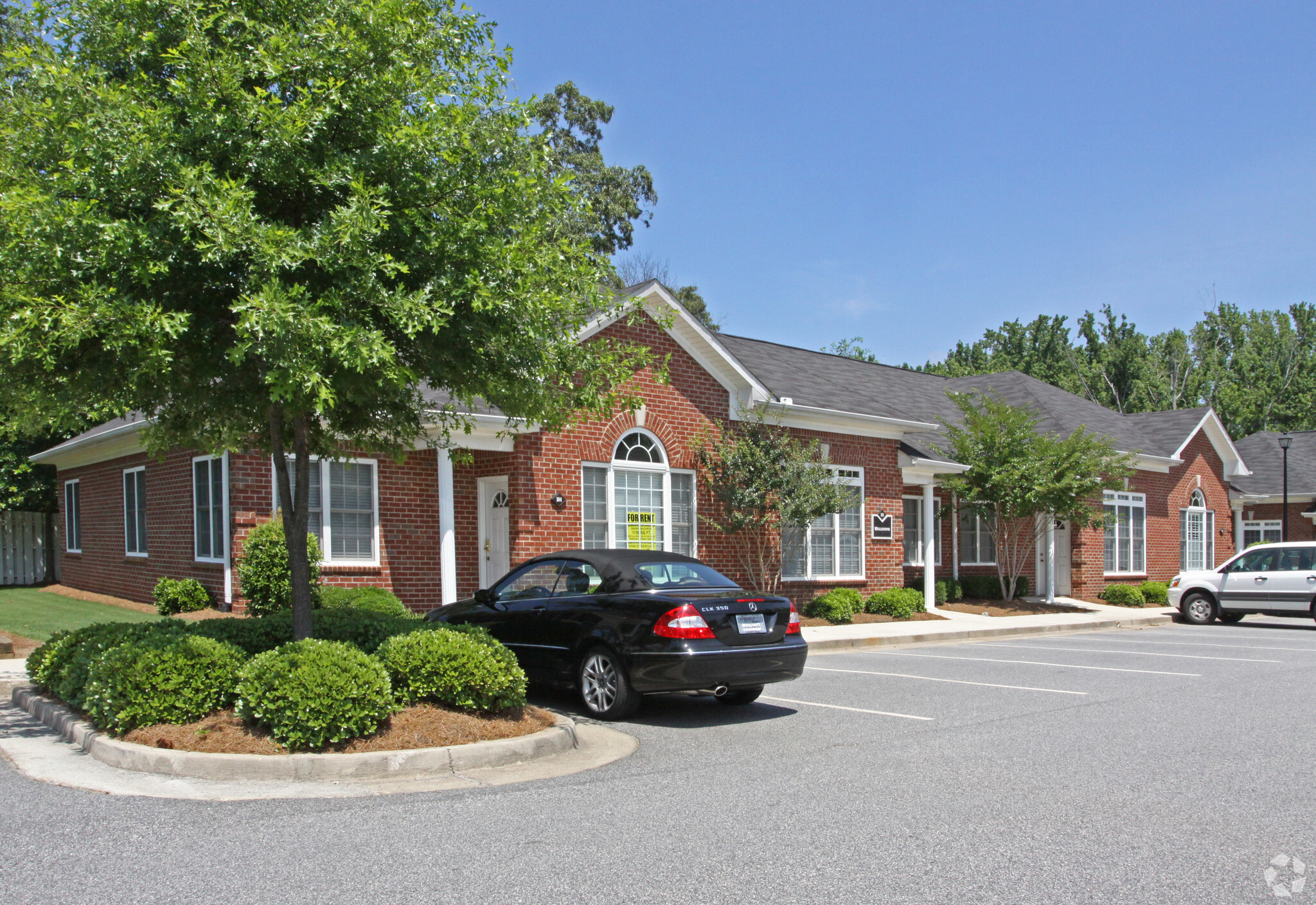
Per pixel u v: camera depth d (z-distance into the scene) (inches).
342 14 296.8
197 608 569.9
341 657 279.4
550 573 393.1
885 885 181.9
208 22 278.4
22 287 261.9
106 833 206.7
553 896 174.4
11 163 279.3
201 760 253.9
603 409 370.3
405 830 211.5
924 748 304.5
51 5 293.9
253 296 253.8
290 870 185.5
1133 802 241.3
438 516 600.4
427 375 329.4
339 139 300.7
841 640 620.7
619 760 285.7
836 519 791.7
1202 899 176.2
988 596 954.1
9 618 585.0
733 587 376.2
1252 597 820.6
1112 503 1041.5
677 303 650.8
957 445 887.1
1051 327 2188.7
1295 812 232.4
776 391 743.7
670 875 185.8
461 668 301.0
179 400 323.3
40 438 952.3
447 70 322.3
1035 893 178.7
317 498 557.0
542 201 339.0
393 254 300.8
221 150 284.0
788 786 254.4
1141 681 454.0
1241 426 1972.2
